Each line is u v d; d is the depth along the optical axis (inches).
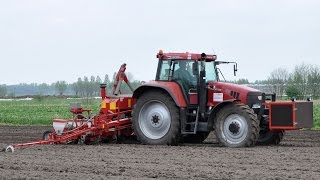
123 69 718.5
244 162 499.8
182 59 663.8
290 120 622.2
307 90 1955.0
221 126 634.2
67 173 442.9
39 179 414.9
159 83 661.9
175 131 649.6
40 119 1288.1
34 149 614.5
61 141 670.5
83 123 673.6
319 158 524.7
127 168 467.2
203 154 560.4
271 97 668.7
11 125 1166.3
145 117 671.1
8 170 461.1
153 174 434.0
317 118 1201.4
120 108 688.4
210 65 677.9
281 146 650.8
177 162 503.8
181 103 649.6
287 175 422.9
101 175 432.1
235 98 643.5
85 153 575.5
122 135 707.4
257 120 620.4
